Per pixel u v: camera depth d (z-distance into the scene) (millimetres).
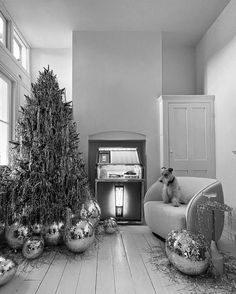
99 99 4703
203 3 3928
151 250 2938
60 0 3855
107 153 4727
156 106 4734
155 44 4781
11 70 4070
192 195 3447
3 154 3977
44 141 3047
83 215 3266
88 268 2443
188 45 5324
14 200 2914
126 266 2488
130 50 4766
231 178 3840
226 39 3961
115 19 4375
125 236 3535
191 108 4504
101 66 4730
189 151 4469
